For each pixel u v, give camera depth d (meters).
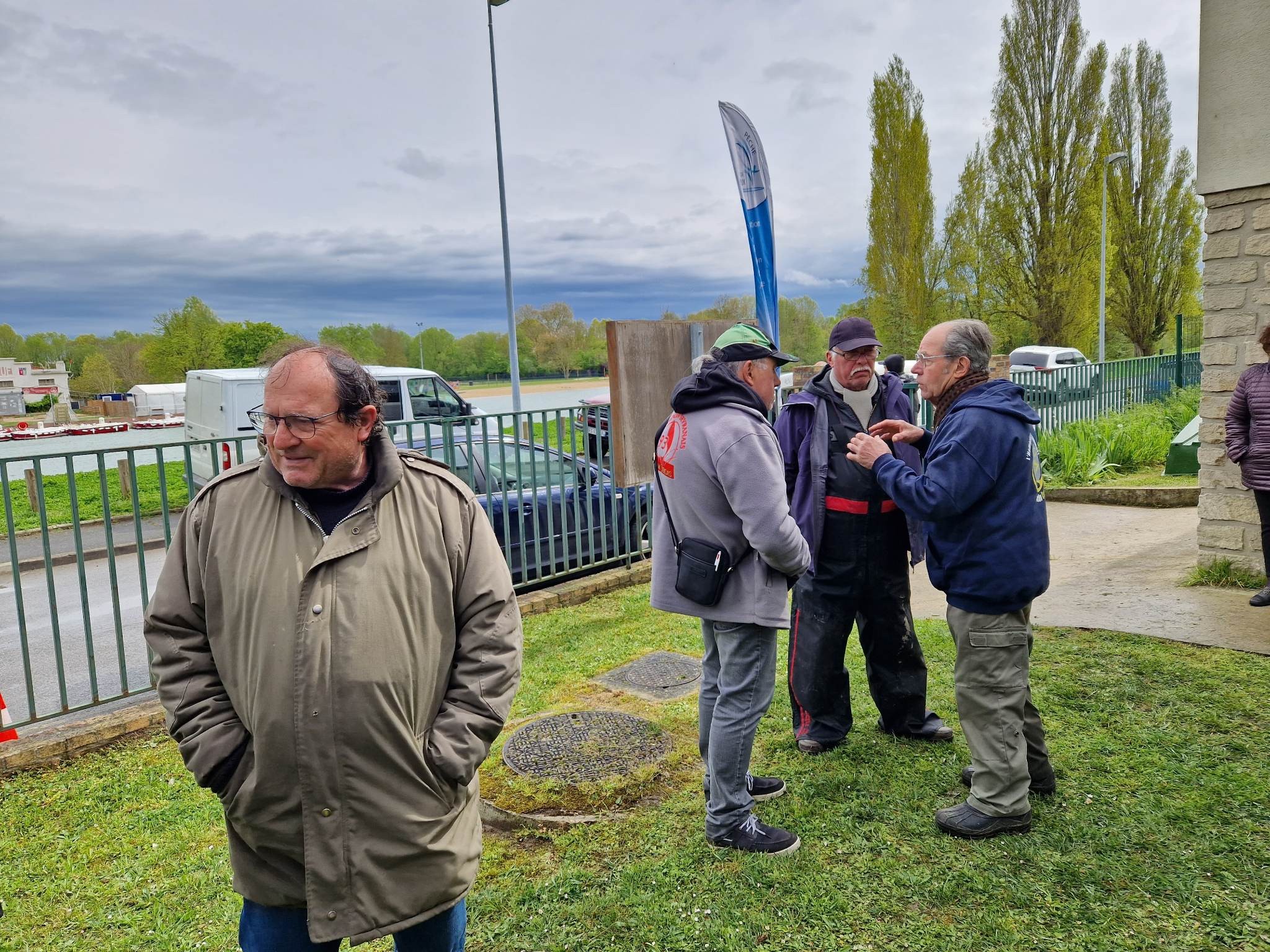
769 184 6.80
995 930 2.32
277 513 1.64
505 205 14.79
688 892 2.57
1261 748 3.25
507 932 2.45
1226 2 5.29
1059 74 31.86
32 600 7.67
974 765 2.80
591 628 5.59
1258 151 5.23
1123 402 14.60
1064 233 32.44
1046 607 5.34
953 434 2.65
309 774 1.55
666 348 6.18
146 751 3.97
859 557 3.36
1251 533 5.47
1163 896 2.42
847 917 2.41
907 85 36.44
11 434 35.38
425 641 1.67
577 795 3.22
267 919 1.67
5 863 2.99
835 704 3.52
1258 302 5.31
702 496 2.66
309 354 1.61
